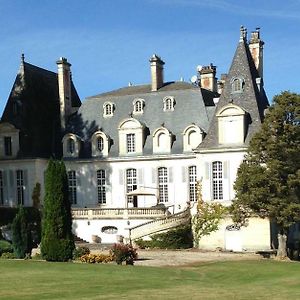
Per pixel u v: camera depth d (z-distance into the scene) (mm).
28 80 65125
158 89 62500
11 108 63844
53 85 69438
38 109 64812
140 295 25719
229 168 53375
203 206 53719
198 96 60406
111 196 60656
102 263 39156
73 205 62000
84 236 56781
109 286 28484
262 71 59625
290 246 52281
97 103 64188
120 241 52406
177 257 45188
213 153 53969
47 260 40188
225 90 55750
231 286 29984
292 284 31172
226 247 52344
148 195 57812
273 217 44656
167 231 52594
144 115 61531
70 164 62031
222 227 52656
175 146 58906
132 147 60469
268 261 43062
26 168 61438
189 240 53688
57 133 64938
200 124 58812
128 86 66812
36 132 63281
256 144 45625
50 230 40344
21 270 34375
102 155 61250
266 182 44656
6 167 62094
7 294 25922
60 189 40625
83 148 62281
